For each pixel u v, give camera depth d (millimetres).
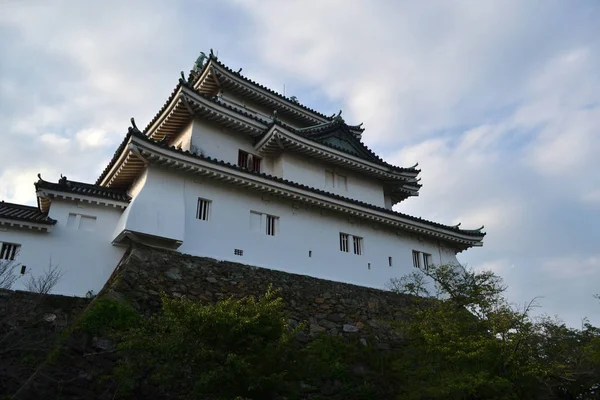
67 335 11922
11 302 14539
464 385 12539
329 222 23531
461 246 29312
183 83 21422
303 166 25359
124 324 12953
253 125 24234
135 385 11648
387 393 16234
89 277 17484
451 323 14688
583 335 18922
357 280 23109
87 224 18406
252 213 21000
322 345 16969
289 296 19062
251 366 10148
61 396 10852
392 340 19500
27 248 16859
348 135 28703
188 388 11383
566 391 16141
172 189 18906
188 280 16953
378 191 28703
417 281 22062
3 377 10938
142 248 16984
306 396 14656
